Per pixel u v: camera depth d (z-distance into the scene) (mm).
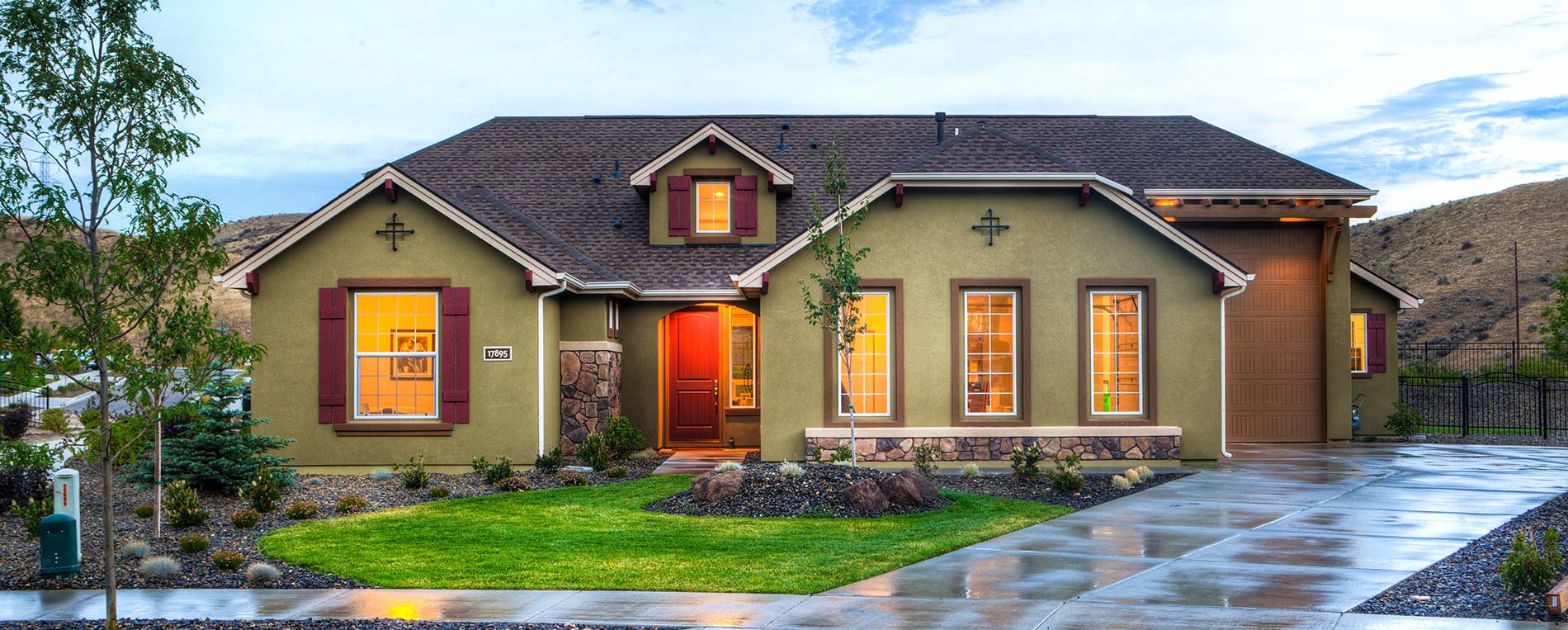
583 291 17797
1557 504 12688
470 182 22859
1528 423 26734
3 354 6934
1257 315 21922
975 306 17281
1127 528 11469
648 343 19688
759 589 8586
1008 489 14359
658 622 7621
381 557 9891
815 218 15125
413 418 16812
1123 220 17234
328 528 11461
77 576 9305
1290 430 21844
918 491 12977
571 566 9516
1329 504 13016
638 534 11078
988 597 8344
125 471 15023
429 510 12703
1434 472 16297
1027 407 17031
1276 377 21875
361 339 16891
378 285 16656
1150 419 17141
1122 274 17172
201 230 7301
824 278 16859
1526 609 7695
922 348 17109
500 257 16781
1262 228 21953
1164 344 17188
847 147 23734
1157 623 7539
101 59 7184
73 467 16906
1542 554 9227
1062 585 8750
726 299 19359
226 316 62125
